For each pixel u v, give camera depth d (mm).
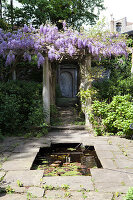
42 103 6957
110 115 5984
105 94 7539
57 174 3529
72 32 6270
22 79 12078
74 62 9742
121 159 4027
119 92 7430
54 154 4680
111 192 2785
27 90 7262
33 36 6098
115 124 5898
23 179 3203
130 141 5340
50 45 6145
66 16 12227
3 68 8750
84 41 6148
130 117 5703
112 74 10305
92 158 4367
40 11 12023
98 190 2842
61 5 11984
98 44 6266
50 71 8125
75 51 6453
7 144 5164
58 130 6703
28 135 5910
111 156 4199
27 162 3914
